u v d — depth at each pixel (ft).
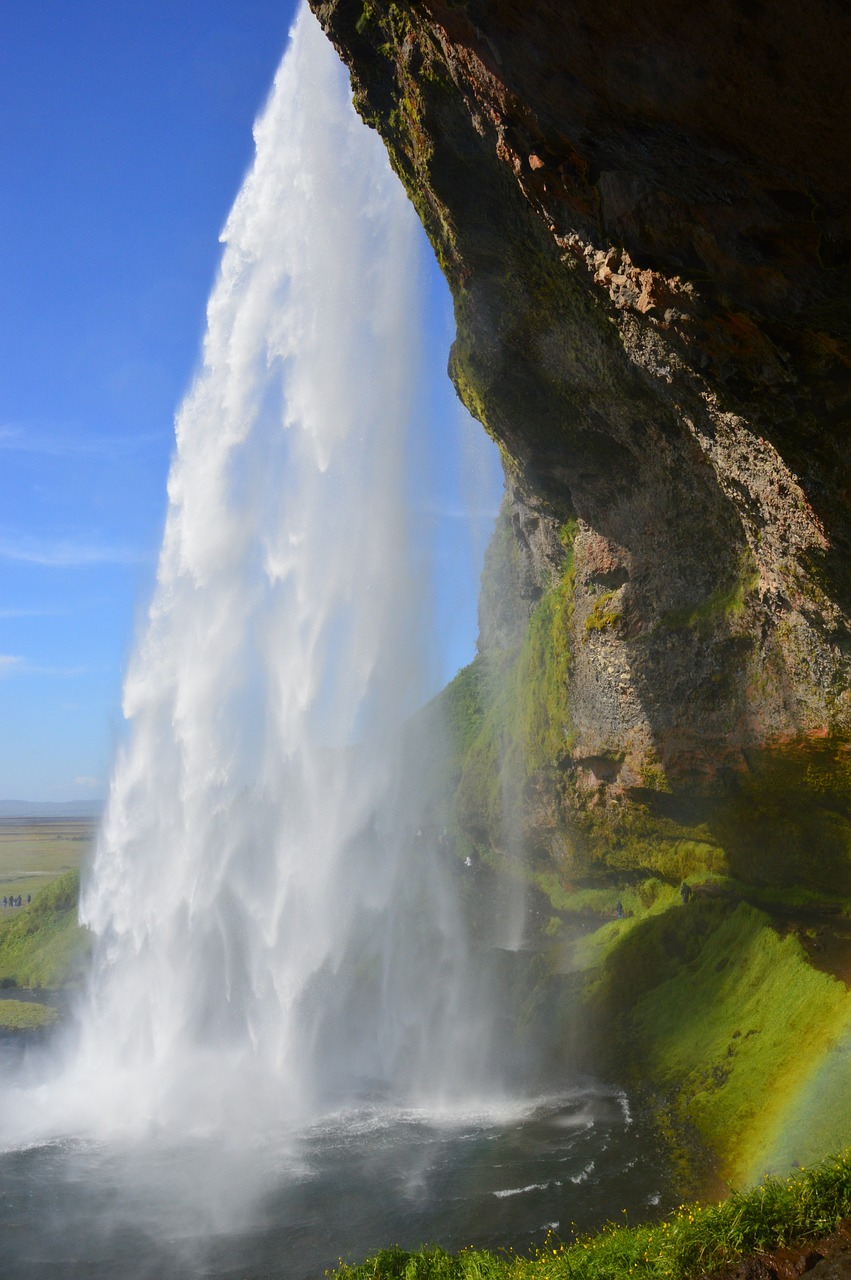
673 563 131.23
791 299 53.06
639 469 126.41
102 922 143.64
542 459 136.15
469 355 121.19
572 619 156.76
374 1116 102.94
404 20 69.92
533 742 175.83
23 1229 77.82
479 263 98.94
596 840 159.53
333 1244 73.51
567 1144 89.86
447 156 82.53
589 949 135.95
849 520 74.23
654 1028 109.40
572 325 102.47
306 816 149.18
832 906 117.39
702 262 55.57
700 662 128.06
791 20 36.42
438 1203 79.00
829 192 43.29
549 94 48.75
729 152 44.75
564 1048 114.93
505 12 44.29
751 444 77.51
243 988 134.62
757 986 101.81
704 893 131.54
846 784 112.47
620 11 39.86
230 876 141.69
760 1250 48.60
